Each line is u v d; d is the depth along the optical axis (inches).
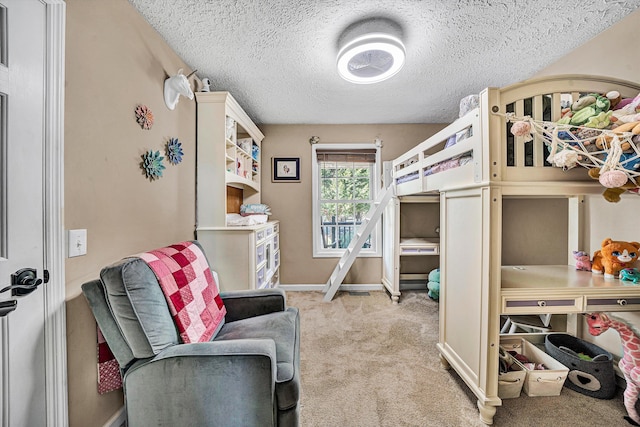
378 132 148.1
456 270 66.7
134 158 61.9
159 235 72.2
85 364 48.1
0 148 36.1
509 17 66.2
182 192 85.0
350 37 70.1
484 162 55.1
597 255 68.4
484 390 54.7
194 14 64.7
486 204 54.3
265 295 68.5
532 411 57.8
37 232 40.3
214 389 40.3
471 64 87.7
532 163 59.6
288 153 148.1
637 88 53.9
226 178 95.3
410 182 107.7
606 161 46.9
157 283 45.6
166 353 41.3
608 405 59.6
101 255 52.1
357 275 148.2
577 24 69.1
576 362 63.8
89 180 49.3
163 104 74.1
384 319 106.7
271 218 148.1
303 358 78.8
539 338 78.7
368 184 152.7
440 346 74.4
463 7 62.9
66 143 44.6
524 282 60.1
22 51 38.3
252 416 40.5
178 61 82.2
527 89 54.0
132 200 61.2
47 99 41.4
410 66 88.7
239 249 93.4
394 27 68.7
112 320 42.4
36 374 40.2
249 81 99.1
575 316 79.7
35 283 38.8
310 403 60.7
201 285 57.4
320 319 106.8
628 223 67.7
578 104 52.4
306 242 148.3
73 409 45.7
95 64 50.6
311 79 97.6
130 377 41.2
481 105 55.8
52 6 41.9
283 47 78.4
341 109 126.7
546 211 95.5
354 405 60.0
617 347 69.6
